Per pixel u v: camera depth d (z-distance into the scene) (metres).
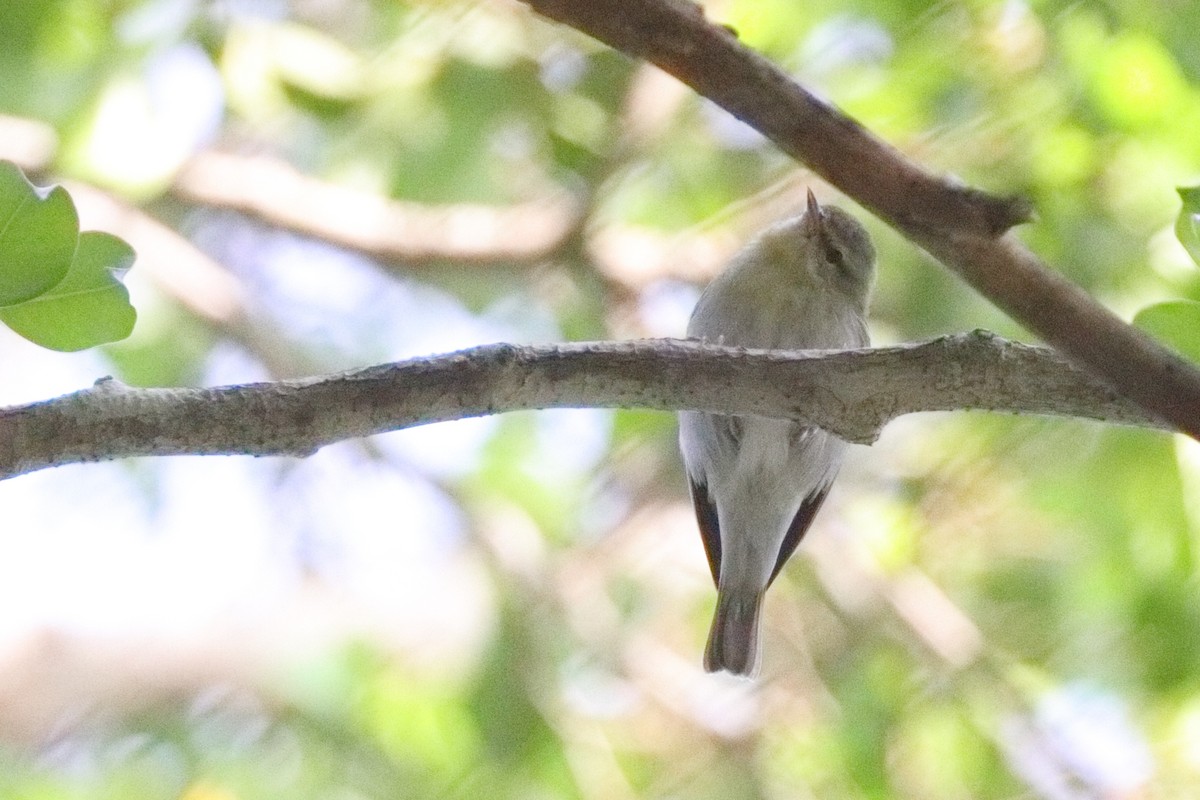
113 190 10.55
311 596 13.37
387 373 4.16
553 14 3.01
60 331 3.88
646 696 12.27
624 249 12.64
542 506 12.86
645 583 12.86
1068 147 10.17
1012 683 11.52
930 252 2.85
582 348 4.29
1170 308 3.82
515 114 11.36
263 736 12.82
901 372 4.35
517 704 11.71
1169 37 9.63
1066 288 2.72
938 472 11.87
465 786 11.56
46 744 13.10
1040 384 4.32
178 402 4.05
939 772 11.47
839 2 10.45
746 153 12.27
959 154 10.41
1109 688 11.47
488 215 12.62
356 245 12.58
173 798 12.76
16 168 3.72
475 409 4.22
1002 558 12.18
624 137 11.80
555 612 12.30
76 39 10.49
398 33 11.22
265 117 11.14
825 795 11.50
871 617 11.91
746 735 11.88
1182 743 11.11
